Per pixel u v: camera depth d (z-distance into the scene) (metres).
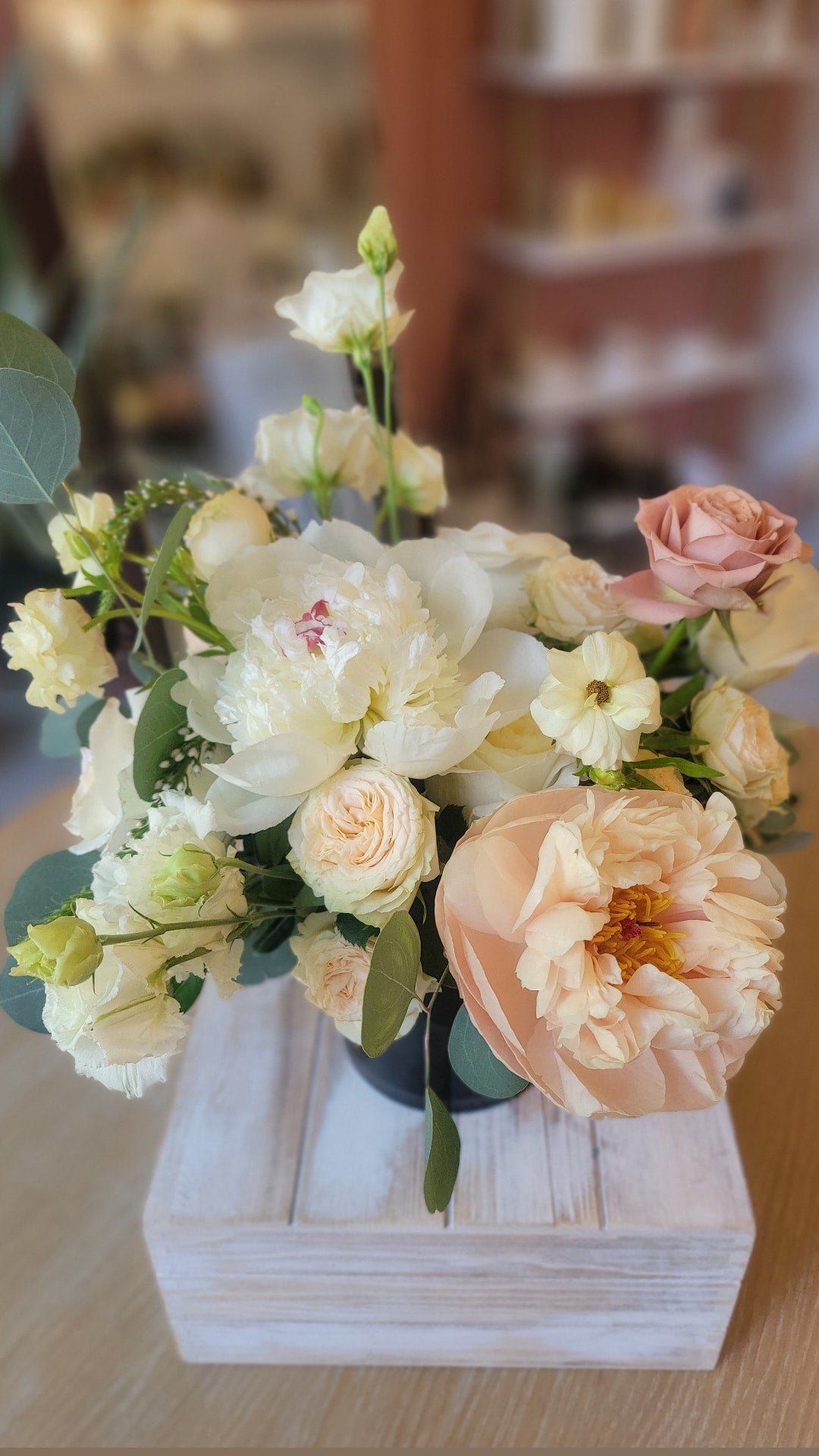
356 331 0.56
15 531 1.58
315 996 0.49
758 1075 0.74
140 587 0.62
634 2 2.22
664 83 2.46
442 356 2.65
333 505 0.67
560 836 0.39
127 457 1.27
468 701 0.44
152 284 2.09
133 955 0.41
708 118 2.65
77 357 0.71
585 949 0.41
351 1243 0.56
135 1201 0.70
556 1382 0.61
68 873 0.53
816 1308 0.62
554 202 2.46
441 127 2.33
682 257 2.82
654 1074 0.43
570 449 2.79
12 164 1.80
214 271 2.14
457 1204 0.57
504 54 2.27
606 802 0.42
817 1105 0.72
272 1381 0.62
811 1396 0.58
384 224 0.52
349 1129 0.63
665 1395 0.60
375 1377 0.62
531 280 2.70
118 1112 0.76
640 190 2.64
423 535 0.72
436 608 0.47
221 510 0.51
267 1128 0.63
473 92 2.33
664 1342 0.60
